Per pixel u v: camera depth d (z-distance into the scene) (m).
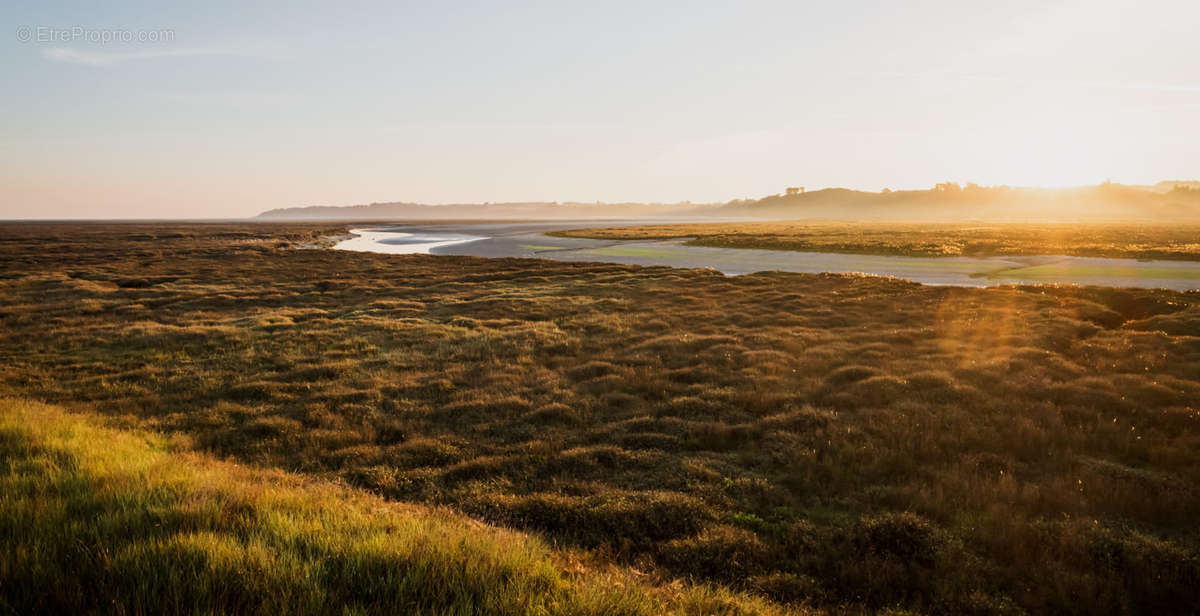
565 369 19.86
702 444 13.09
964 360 18.91
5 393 17.66
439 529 7.58
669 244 86.38
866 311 28.78
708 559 8.27
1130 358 18.48
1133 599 7.41
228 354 22.84
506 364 20.56
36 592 5.06
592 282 43.81
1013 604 7.26
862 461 11.77
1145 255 53.12
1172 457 11.48
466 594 5.65
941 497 10.00
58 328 27.95
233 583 5.43
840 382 17.47
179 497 7.80
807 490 10.78
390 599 5.49
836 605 7.34
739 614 6.49
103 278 49.44
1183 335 21.58
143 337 25.59
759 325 26.73
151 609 4.98
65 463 9.15
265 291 41.84
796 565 8.20
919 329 24.05
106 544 5.95
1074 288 32.09
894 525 8.89
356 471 11.87
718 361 20.11
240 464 11.98
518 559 6.59
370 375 19.58
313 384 18.53
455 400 16.81
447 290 42.12
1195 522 9.26
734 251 71.62
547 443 13.22
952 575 7.84
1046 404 14.53
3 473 8.35
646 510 9.70
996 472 11.23
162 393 17.95
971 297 31.08
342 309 34.38
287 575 5.63
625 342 23.89
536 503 10.14
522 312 31.66
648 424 14.30
